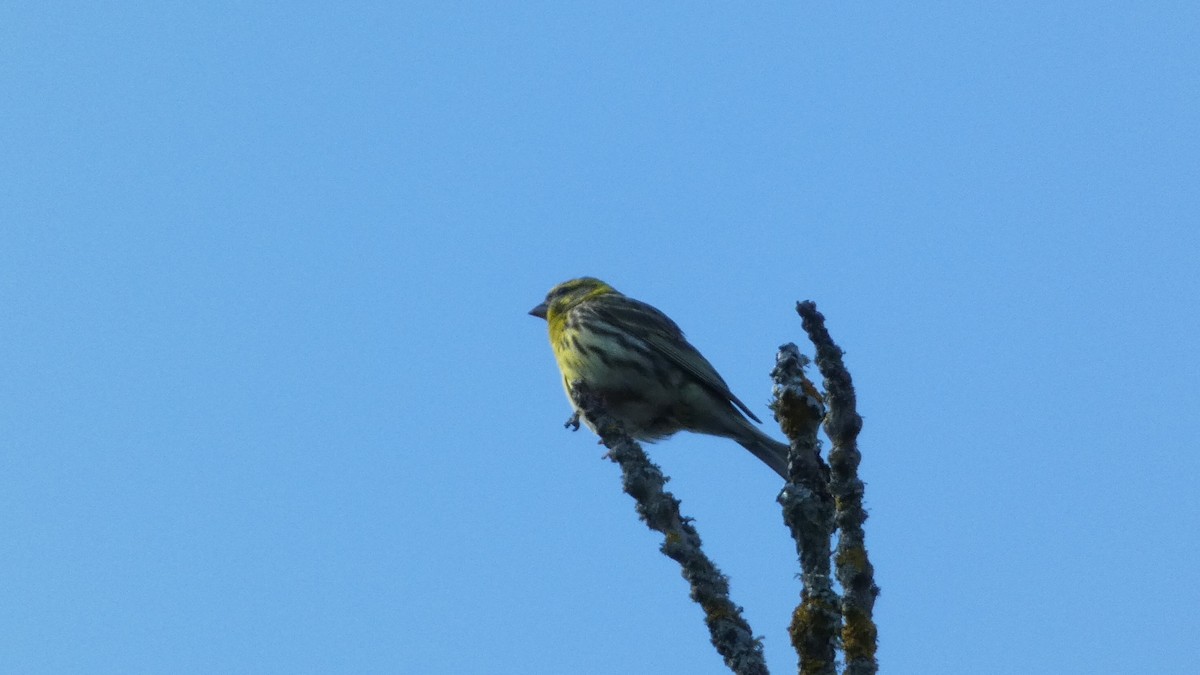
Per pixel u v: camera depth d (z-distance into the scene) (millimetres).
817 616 9414
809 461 10078
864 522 9609
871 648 9320
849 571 9508
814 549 9695
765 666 9633
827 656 9359
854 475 9656
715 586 10086
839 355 9773
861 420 9695
